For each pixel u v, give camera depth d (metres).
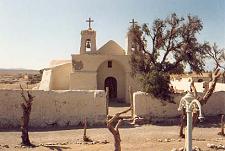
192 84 20.38
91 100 32.56
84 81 46.75
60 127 31.67
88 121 32.28
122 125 32.00
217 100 35.66
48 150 21.72
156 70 37.06
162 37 40.03
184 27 39.66
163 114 33.62
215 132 29.25
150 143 23.17
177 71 40.22
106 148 21.38
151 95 33.47
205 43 40.00
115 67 49.22
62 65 49.28
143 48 40.62
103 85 49.00
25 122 23.95
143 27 40.38
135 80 46.59
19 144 24.08
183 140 24.61
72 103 32.41
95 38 50.22
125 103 46.91
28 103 24.17
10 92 31.48
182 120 26.33
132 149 21.30
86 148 21.67
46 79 49.12
